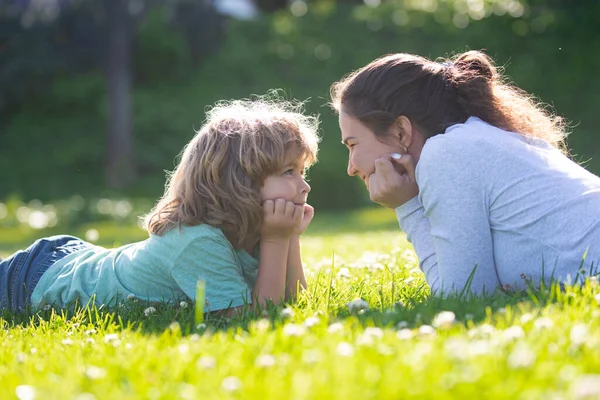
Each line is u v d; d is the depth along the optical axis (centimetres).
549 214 376
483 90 418
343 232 1413
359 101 414
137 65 2702
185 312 403
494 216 385
